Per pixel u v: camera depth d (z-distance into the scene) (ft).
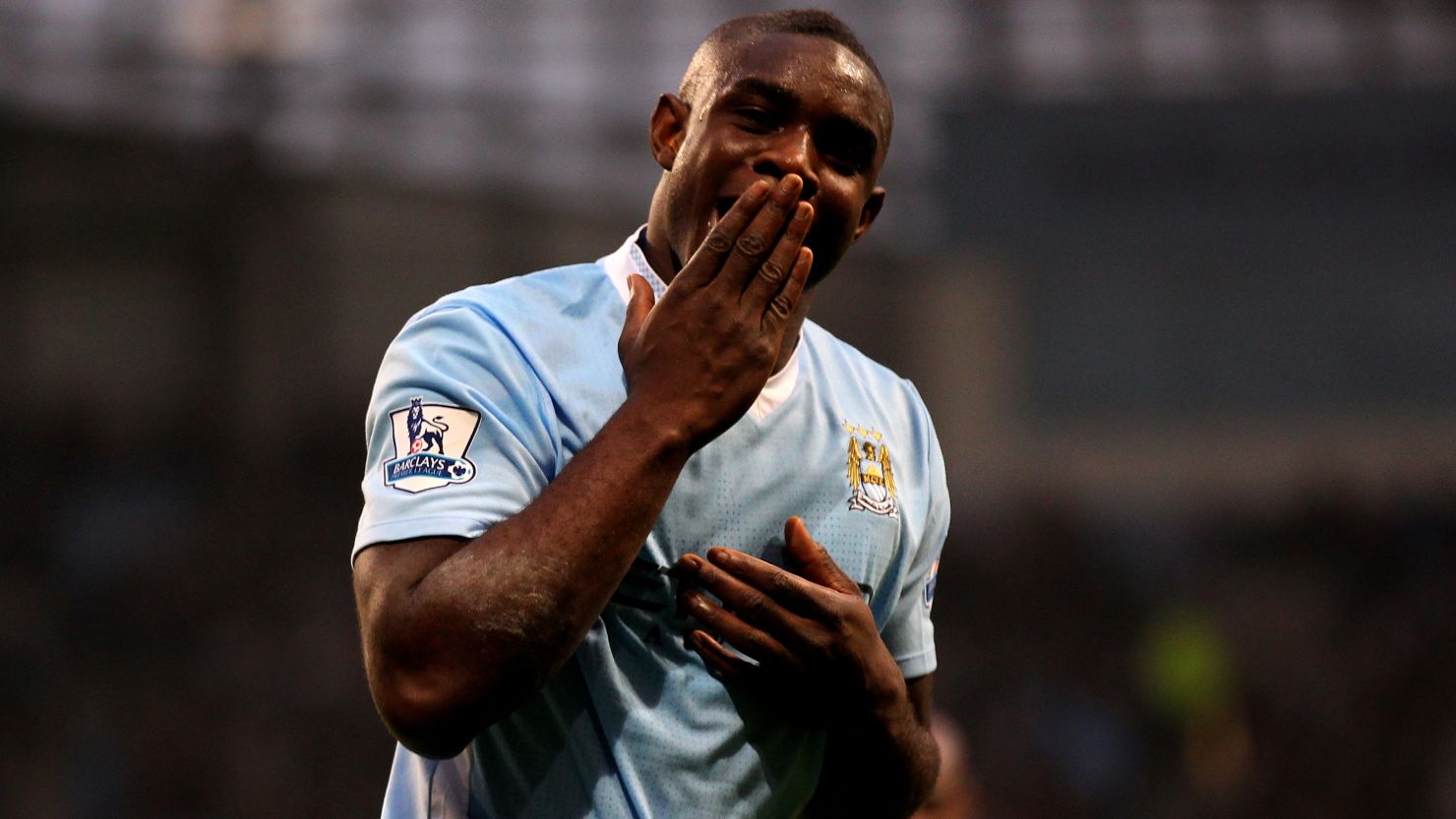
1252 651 99.35
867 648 11.21
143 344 105.29
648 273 12.10
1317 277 111.34
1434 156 108.88
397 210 107.55
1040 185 109.81
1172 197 110.11
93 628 91.61
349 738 85.15
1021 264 111.24
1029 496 109.60
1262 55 110.73
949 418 110.63
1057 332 111.75
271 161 105.19
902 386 13.43
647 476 10.16
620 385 11.25
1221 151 109.40
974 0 109.40
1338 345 111.45
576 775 10.94
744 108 11.34
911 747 12.05
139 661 89.71
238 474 101.45
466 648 9.74
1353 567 106.83
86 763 81.66
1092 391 111.45
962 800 27.07
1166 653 86.38
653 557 10.98
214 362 104.83
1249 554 108.78
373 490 10.69
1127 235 110.32
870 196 12.17
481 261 109.60
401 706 9.82
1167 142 109.19
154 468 101.81
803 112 11.27
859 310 111.14
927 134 109.91
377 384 11.34
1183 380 111.75
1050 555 104.58
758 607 10.89
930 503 13.02
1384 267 111.04
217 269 105.60
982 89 109.50
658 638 11.06
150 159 104.83
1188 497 110.73
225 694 86.53
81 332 105.29
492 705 9.89
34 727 84.07
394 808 11.59
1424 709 93.76
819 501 11.73
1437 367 110.52
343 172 106.42
